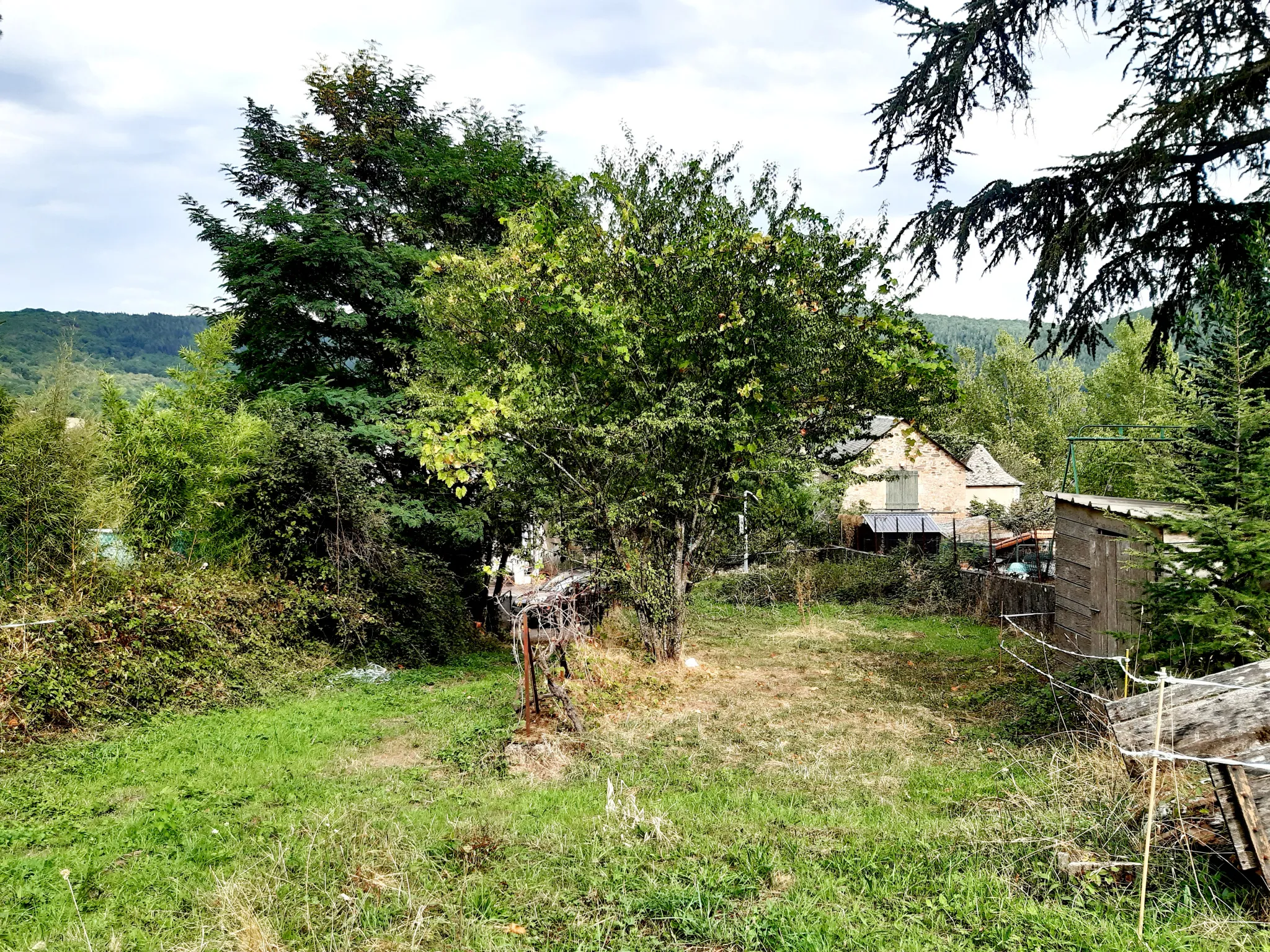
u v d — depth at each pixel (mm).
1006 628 15055
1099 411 38219
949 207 10383
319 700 9773
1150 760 4617
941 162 10188
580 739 7637
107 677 8531
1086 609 8883
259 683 10117
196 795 6121
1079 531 9125
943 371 10641
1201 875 3637
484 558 18375
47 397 9586
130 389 11734
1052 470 45156
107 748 7328
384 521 13234
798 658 12406
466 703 9562
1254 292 8156
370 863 4320
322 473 12344
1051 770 5336
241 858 4609
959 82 9414
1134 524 7012
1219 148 8602
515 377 9352
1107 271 9781
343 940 3449
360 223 17719
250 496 12055
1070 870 3803
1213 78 8180
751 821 4980
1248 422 5395
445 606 15234
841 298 10625
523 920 3686
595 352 10227
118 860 4785
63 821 5543
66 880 4230
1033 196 9828
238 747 7523
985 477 38406
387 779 6570
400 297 16172
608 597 11086
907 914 3545
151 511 10664
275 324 16266
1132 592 7711
